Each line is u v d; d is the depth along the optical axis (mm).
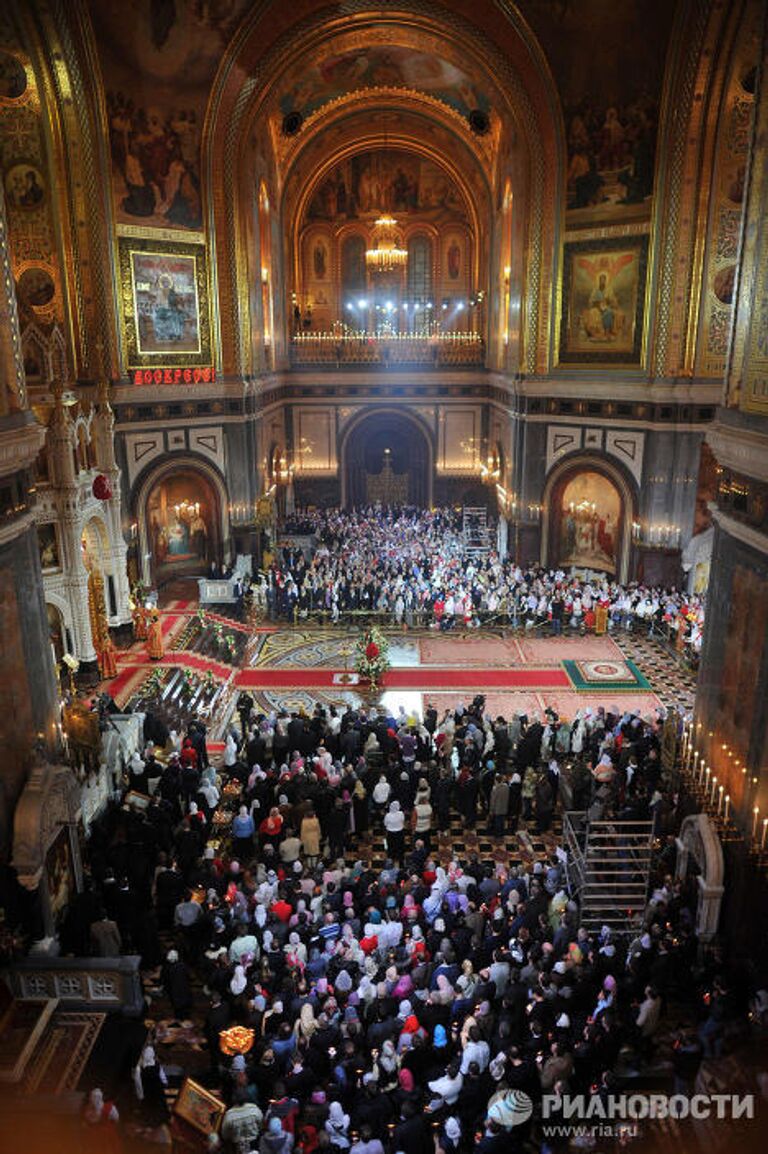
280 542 35562
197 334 30438
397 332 44875
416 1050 9688
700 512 28438
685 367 27328
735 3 22812
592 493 31297
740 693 13203
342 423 42250
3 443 11938
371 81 36031
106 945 11992
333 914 12125
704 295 26688
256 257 33188
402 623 28594
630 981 11242
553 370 31031
